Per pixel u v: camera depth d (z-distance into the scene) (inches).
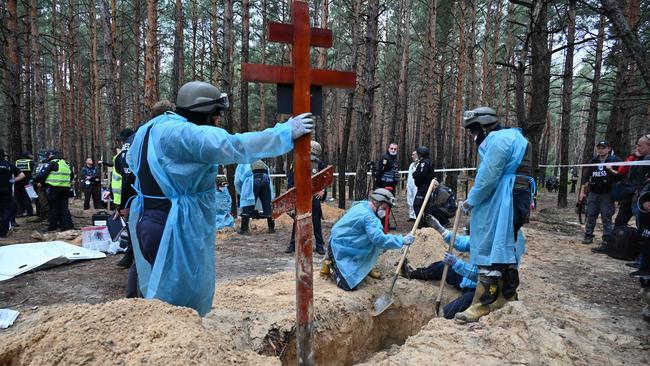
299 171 88.5
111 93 482.0
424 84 882.1
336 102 943.7
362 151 353.4
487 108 151.9
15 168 331.3
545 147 1129.4
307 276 90.3
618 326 142.3
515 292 154.7
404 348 124.4
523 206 142.1
